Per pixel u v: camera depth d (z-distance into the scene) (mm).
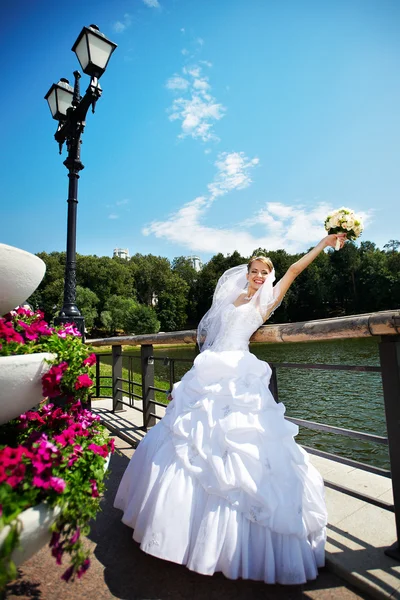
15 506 1136
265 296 2365
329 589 1601
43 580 1728
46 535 1245
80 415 1864
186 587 1663
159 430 2121
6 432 1889
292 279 2326
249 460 1724
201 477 1712
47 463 1312
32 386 1538
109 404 5879
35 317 2168
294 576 1570
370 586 1536
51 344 1751
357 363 13039
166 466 1859
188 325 69750
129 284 63344
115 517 2363
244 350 2340
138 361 20109
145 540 1661
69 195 4570
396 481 1696
